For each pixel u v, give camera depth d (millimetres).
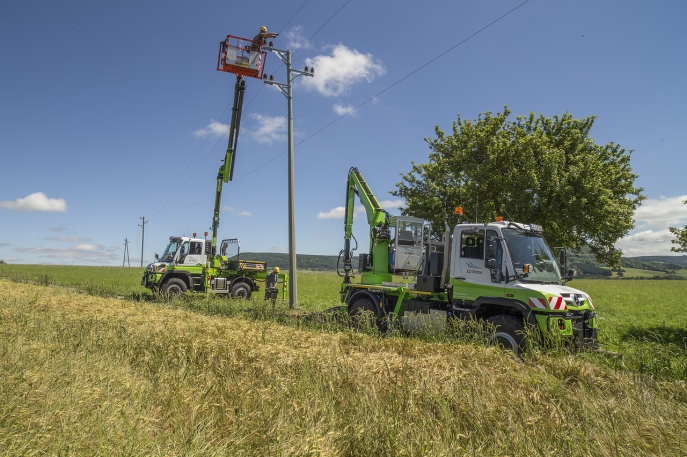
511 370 6230
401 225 12664
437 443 3920
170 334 7730
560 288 9109
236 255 23016
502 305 9211
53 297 16094
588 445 4180
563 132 17047
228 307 14633
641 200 18047
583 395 5297
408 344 8023
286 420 4328
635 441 4312
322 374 5617
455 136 18219
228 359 6328
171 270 20781
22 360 5969
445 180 17297
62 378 5164
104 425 4008
